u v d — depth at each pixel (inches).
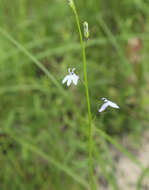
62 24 24.7
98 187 16.1
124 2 24.2
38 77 21.8
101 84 19.9
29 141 17.3
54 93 20.4
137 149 17.8
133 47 20.9
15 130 18.0
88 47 22.1
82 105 19.0
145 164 17.0
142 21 23.2
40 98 20.5
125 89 19.7
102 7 24.9
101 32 23.0
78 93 19.4
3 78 21.0
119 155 17.5
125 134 18.5
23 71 21.6
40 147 17.3
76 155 17.3
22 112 19.5
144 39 21.0
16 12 25.7
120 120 18.5
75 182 15.6
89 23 23.3
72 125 17.7
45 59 21.9
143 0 22.9
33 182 15.9
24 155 16.4
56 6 26.0
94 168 16.6
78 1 24.6
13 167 16.5
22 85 19.6
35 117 19.3
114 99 19.2
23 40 23.4
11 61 21.5
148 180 16.2
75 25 23.6
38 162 16.7
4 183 15.8
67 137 17.8
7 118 18.9
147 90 20.0
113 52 22.0
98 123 17.7
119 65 21.3
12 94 20.5
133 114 18.9
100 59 22.0
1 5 25.9
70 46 20.2
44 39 22.3
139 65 19.9
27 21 24.4
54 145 17.1
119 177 16.5
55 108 19.2
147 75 20.7
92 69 20.8
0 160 16.7
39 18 25.8
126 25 22.5
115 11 24.5
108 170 16.6
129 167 16.9
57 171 15.9
